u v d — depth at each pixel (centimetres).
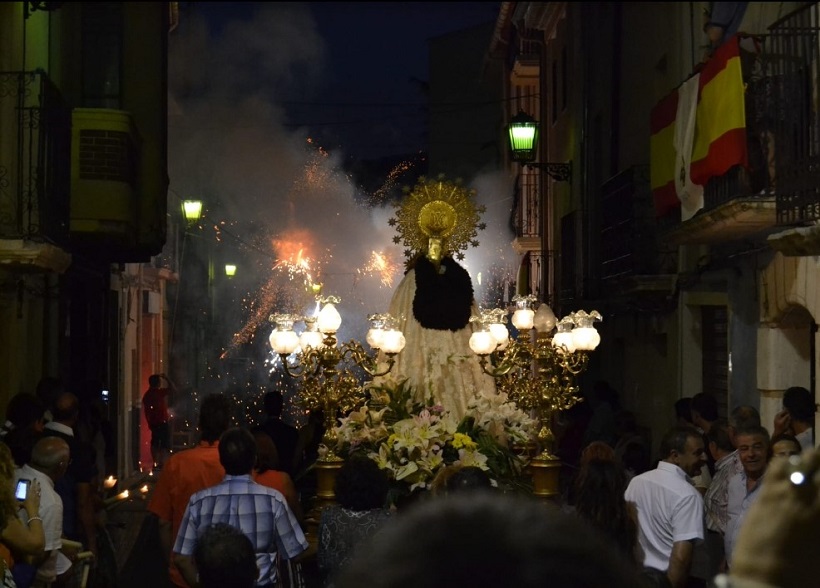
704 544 655
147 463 2245
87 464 788
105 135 1287
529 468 830
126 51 1534
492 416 828
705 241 1096
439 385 894
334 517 533
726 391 1179
